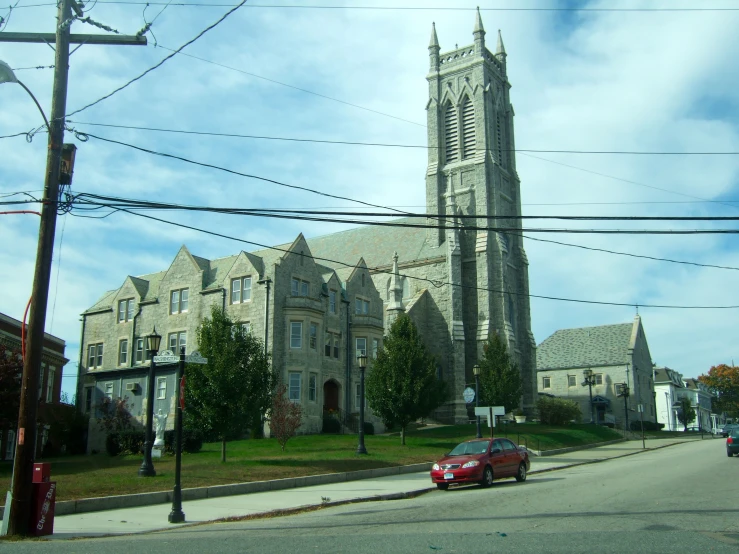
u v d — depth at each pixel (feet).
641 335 300.40
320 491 75.97
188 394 99.14
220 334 101.71
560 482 80.89
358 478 90.07
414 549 36.83
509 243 234.58
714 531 41.86
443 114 245.24
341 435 151.64
